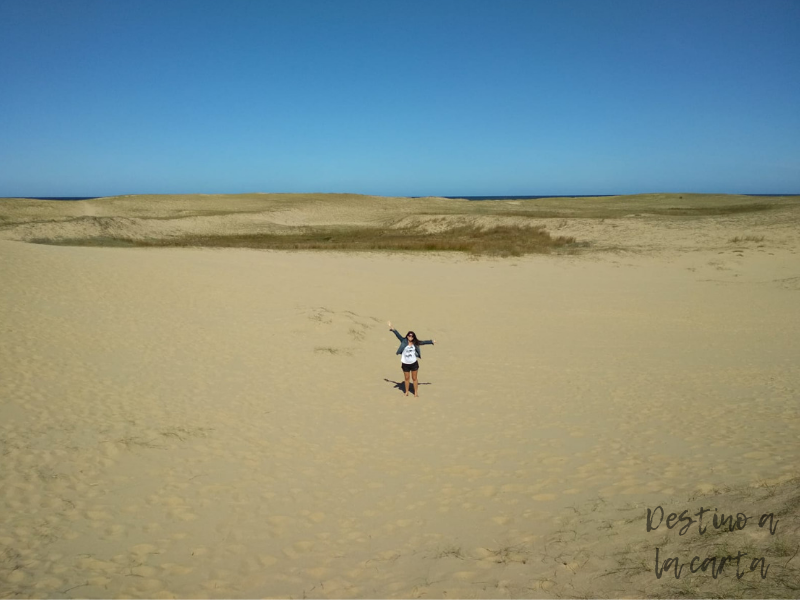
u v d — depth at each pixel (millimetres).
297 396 11273
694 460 7594
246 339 14922
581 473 7504
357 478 7691
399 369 13625
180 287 19172
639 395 11414
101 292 17312
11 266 18000
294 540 6070
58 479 7230
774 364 13797
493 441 8992
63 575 5312
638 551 5090
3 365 11086
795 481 6117
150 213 67938
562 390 11867
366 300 20469
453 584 4961
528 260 33969
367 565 5500
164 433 8938
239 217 63562
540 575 4945
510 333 17422
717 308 21188
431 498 7035
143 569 5469
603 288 25172
